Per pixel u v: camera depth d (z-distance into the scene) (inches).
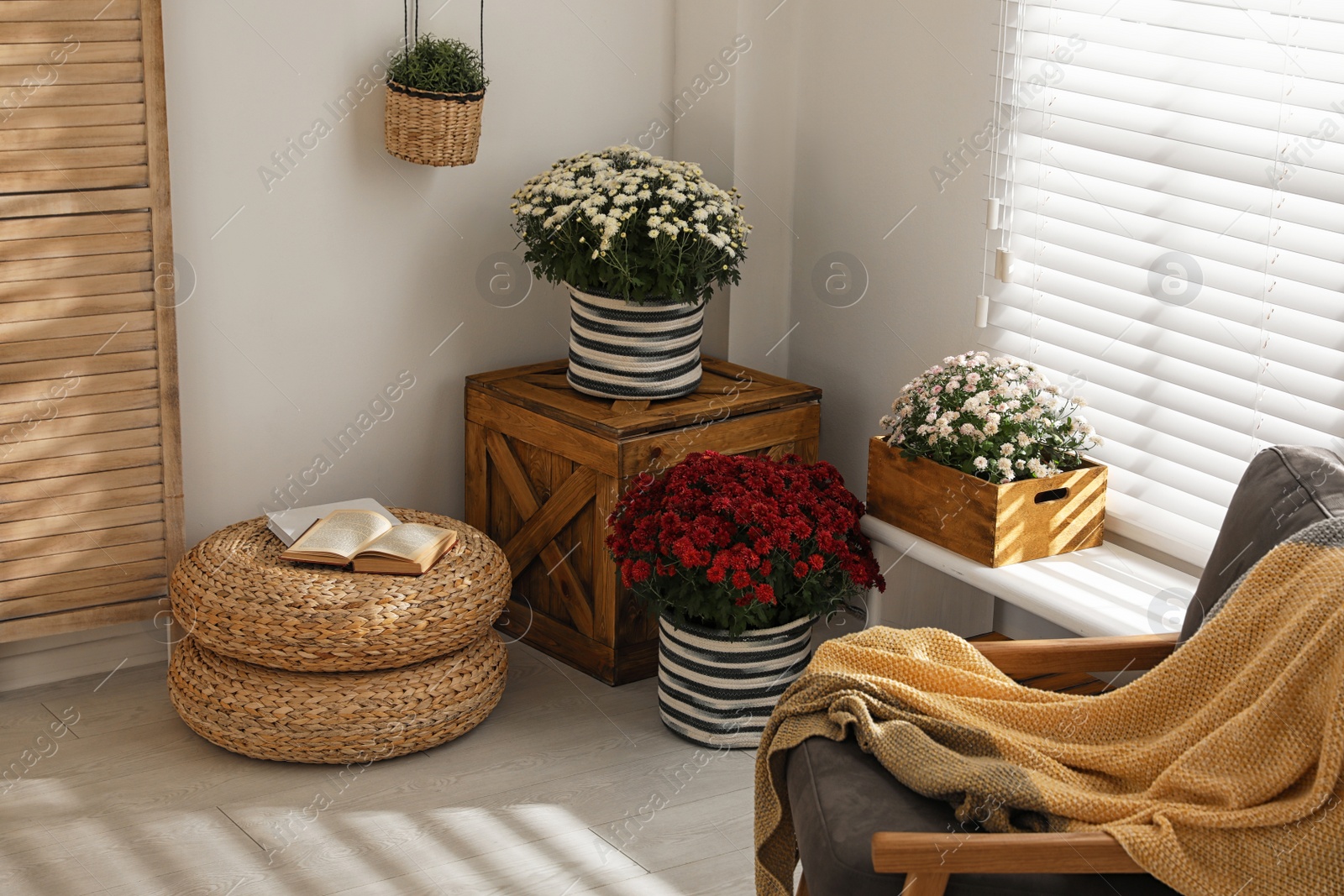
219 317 127.3
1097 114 111.0
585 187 124.0
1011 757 77.7
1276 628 76.7
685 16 144.4
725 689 115.0
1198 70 103.1
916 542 114.3
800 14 141.6
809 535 109.8
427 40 126.0
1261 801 69.9
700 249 124.8
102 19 111.7
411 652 112.0
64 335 116.3
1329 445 97.8
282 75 125.4
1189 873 67.5
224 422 129.9
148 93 114.6
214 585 112.3
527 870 99.6
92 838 102.0
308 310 132.0
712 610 111.6
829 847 72.1
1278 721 71.1
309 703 110.7
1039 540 111.0
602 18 142.3
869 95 134.2
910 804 74.2
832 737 80.4
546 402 129.6
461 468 145.6
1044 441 112.0
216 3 120.6
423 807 107.5
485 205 140.1
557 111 142.2
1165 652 88.2
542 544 133.6
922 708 82.0
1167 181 106.1
